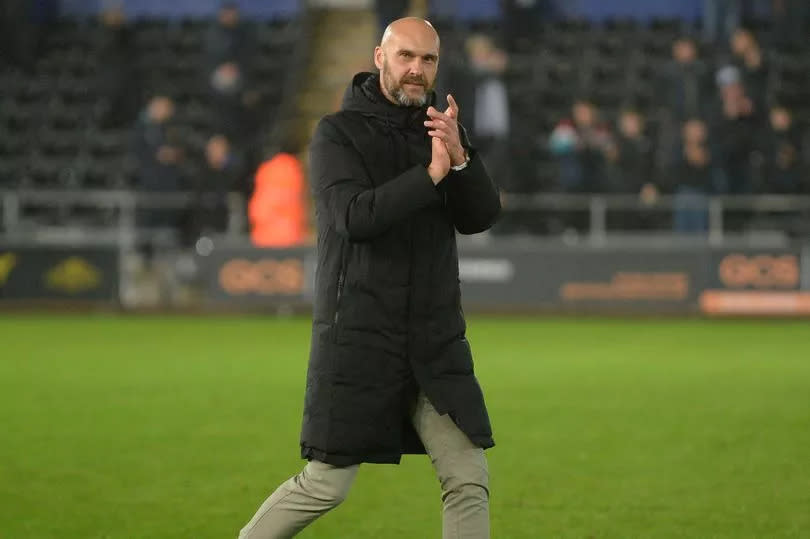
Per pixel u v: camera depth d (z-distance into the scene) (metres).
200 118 95.12
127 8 110.12
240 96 89.38
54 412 36.75
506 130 81.50
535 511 23.97
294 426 34.22
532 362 50.41
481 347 56.69
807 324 70.06
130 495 25.45
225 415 36.22
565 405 38.31
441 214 16.05
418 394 16.02
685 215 76.56
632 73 97.38
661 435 32.75
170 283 78.94
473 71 80.31
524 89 95.38
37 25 108.06
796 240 77.56
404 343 15.73
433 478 27.12
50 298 77.69
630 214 79.94
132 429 33.69
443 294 15.91
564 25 103.25
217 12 110.25
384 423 15.70
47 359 51.31
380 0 92.06
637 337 62.03
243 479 27.05
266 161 88.00
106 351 54.66
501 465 28.67
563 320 72.38
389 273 15.68
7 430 33.50
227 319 73.31
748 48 82.12
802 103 95.06
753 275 73.44
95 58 102.94
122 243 77.88
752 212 80.69
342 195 15.38
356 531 22.56
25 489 26.02
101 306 77.31
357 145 15.90
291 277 75.88
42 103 99.31
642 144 80.50
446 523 15.71
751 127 80.06
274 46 104.31
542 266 74.69
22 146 95.50
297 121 96.94
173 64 103.00
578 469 28.14
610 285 74.25
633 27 103.44
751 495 25.31
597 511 23.94
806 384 43.59
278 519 16.17
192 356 52.56
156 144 81.69
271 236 79.19
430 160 16.00
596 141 79.94
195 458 29.48
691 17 105.25
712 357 52.53
